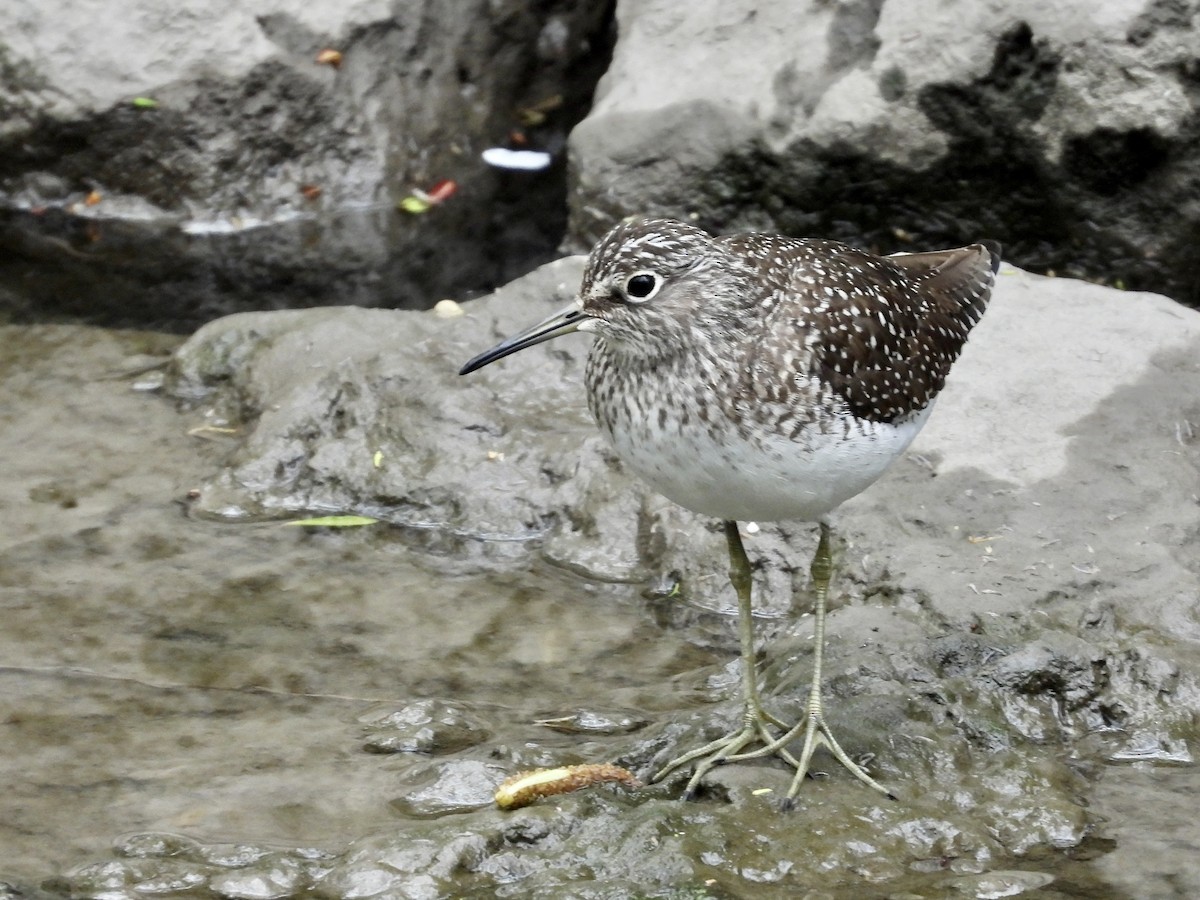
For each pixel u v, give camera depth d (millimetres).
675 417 8820
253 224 17844
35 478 12914
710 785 9266
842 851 8703
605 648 11172
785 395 8773
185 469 13117
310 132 18047
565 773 9281
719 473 8906
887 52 15641
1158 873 8648
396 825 9148
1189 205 15094
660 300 8797
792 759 9391
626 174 16422
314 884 8633
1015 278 13766
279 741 10000
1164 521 11242
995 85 15328
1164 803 9266
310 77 17844
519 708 10453
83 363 14750
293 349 13797
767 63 16250
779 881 8539
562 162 19078
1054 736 9836
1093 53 14945
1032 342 12898
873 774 9328
